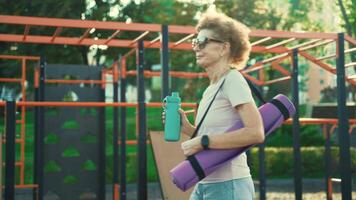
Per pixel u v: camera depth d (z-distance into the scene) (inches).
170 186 285.1
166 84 265.4
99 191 374.3
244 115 112.1
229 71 119.0
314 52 594.9
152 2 646.5
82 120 375.9
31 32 550.9
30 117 855.1
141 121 276.7
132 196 486.0
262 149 372.2
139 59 285.4
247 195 116.6
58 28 263.9
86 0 567.8
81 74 388.8
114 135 393.1
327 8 663.8
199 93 791.7
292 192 499.5
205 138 112.2
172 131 133.9
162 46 267.4
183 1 729.6
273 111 119.6
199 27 122.6
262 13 676.7
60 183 369.4
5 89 850.8
